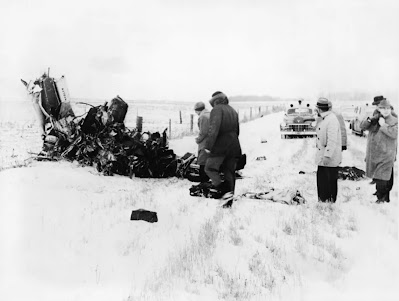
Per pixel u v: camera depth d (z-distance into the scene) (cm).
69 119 1146
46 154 1096
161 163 1128
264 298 445
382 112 809
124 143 1107
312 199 854
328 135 804
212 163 781
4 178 797
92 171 1017
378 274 507
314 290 471
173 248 551
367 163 843
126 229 598
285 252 552
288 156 1614
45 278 450
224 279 473
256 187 972
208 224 637
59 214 623
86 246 532
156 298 422
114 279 461
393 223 668
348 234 633
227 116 767
